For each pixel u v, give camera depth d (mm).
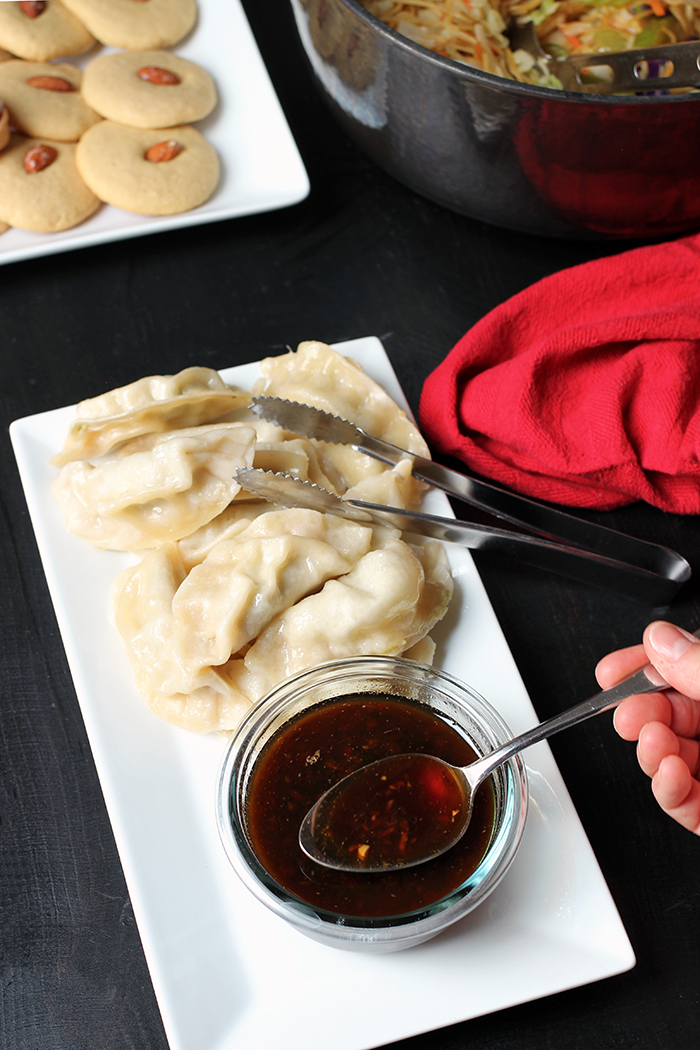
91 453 800
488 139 815
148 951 710
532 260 930
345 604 748
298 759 725
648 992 741
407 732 730
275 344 895
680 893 760
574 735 791
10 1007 732
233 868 700
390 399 826
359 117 861
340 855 702
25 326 892
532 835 734
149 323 896
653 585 807
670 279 862
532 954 714
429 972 710
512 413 822
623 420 829
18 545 827
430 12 876
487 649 774
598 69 870
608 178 819
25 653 801
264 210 911
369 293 913
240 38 965
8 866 756
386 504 787
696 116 784
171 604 756
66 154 912
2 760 777
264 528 766
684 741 752
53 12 948
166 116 917
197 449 773
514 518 813
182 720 748
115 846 762
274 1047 696
